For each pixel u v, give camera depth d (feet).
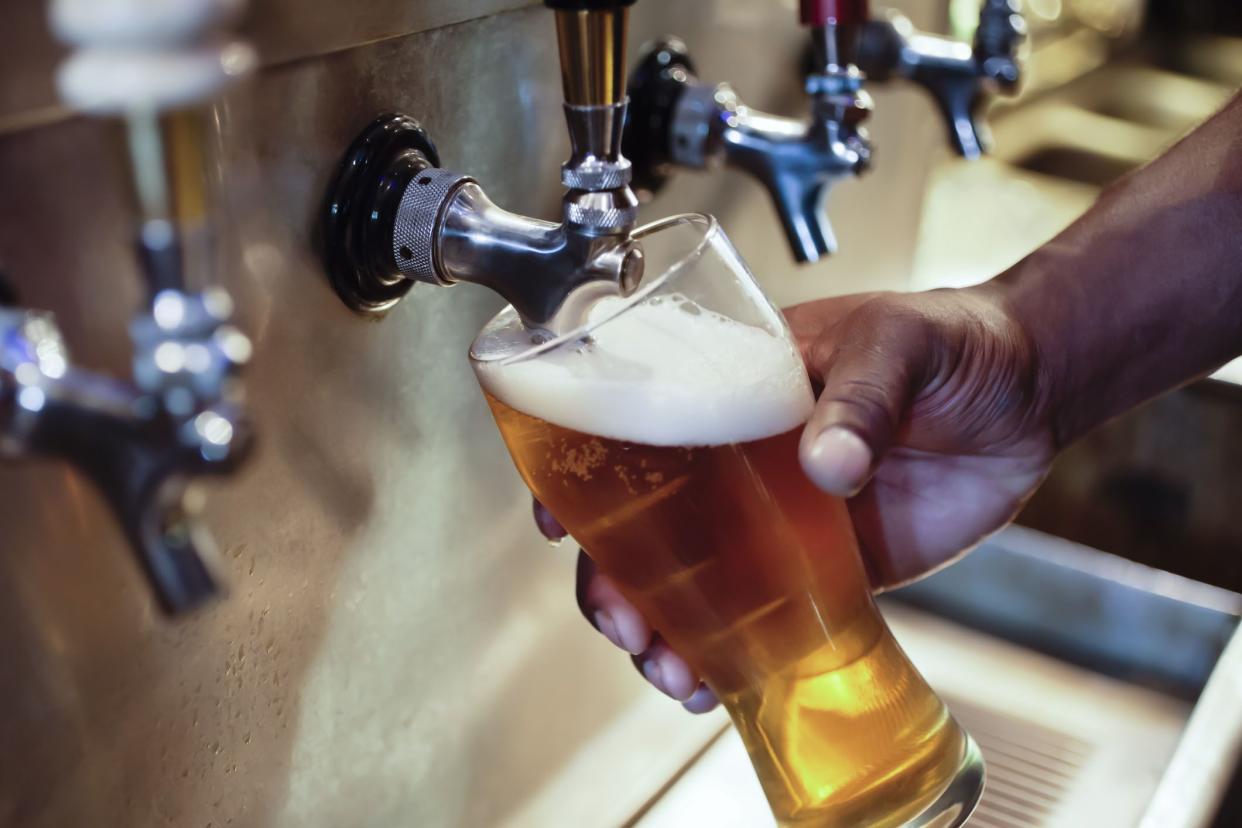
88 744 1.33
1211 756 1.97
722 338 1.37
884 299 1.76
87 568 1.28
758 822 2.19
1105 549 3.18
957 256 3.99
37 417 1.12
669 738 2.35
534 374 1.35
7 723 1.25
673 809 2.22
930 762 1.54
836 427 1.34
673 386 1.33
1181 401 2.99
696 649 1.52
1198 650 2.45
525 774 2.12
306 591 1.60
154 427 1.09
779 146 1.98
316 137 1.45
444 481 1.80
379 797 1.82
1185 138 2.12
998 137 4.60
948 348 1.71
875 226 2.90
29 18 1.11
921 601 2.70
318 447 1.57
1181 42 5.33
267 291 1.44
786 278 2.58
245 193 1.38
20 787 1.28
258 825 1.60
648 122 1.98
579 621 2.16
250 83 1.35
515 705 2.06
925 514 2.18
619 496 1.37
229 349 1.12
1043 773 2.24
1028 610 2.60
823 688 1.48
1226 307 2.02
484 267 1.46
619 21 1.30
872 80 2.36
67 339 1.20
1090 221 2.08
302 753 1.65
